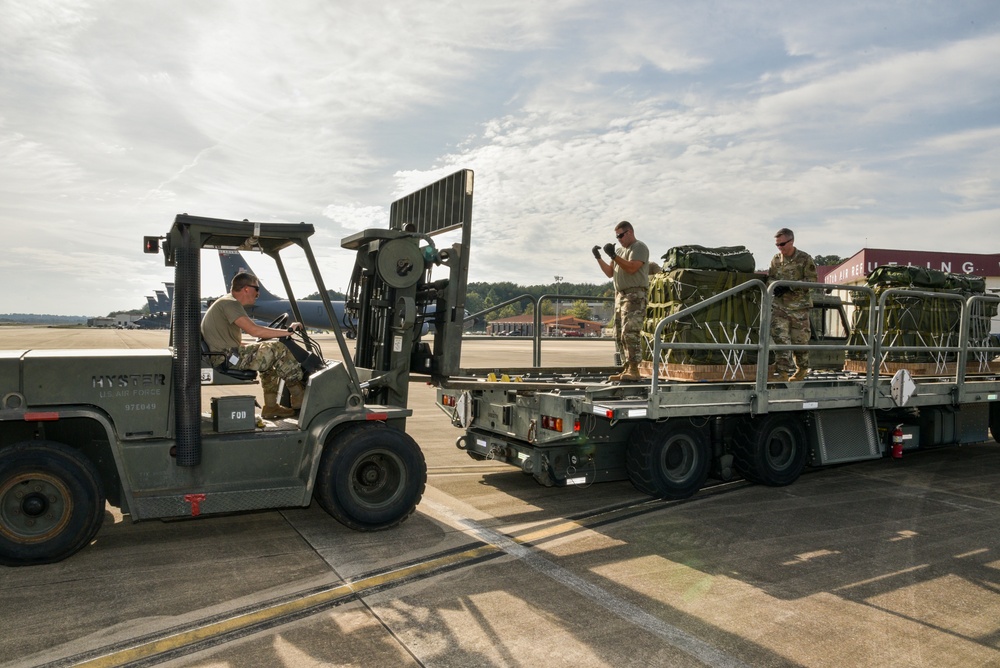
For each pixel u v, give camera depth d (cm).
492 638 332
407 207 668
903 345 754
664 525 529
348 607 367
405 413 505
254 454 466
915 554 469
